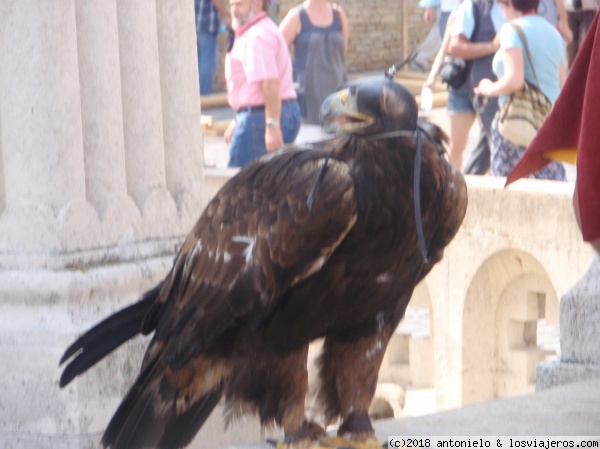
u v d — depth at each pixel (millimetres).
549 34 12922
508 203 10180
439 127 5633
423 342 11266
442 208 5496
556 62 13000
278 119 14211
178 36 8711
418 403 11016
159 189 8531
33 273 7953
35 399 7961
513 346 10586
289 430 5633
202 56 29922
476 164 15188
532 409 6582
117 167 8250
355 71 40281
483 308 10594
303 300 5496
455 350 10750
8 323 8031
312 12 16484
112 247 8203
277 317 5543
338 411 5992
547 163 6453
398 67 5492
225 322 5590
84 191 8078
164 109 8711
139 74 8367
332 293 5488
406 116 5270
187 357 5703
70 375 6020
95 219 8102
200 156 8953
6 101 7949
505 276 10461
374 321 5750
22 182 7992
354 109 5250
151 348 5934
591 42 6121
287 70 14539
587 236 5977
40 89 7812
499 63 13070
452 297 10711
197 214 8852
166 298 5910
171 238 8625
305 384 5641
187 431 6039
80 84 8016
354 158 5297
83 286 7934
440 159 5438
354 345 5797
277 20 29719
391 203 5277
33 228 7969
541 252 10023
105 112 8133
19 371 7992
